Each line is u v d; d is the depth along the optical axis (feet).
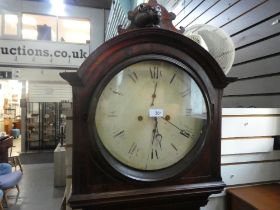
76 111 2.37
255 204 3.26
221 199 3.80
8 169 11.96
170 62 2.59
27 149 25.90
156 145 2.64
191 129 2.77
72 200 2.31
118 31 2.75
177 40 2.56
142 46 2.48
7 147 14.85
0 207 10.00
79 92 2.37
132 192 2.47
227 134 3.78
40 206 11.12
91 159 2.39
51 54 21.02
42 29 22.68
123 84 2.53
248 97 5.53
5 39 20.38
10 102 33.73
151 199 2.58
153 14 2.65
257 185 3.98
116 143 2.51
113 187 2.44
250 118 3.90
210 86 2.80
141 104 2.60
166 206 2.78
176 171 2.63
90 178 2.39
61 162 13.82
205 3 7.25
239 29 5.75
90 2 24.00
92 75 2.37
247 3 5.48
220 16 6.51
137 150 2.58
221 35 4.17
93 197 2.36
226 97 6.39
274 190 3.76
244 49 5.62
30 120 26.27
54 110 26.78
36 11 23.35
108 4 24.38
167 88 2.68
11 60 20.47
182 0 8.88
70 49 21.30
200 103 2.79
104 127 2.46
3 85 31.91
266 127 3.99
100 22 25.08
